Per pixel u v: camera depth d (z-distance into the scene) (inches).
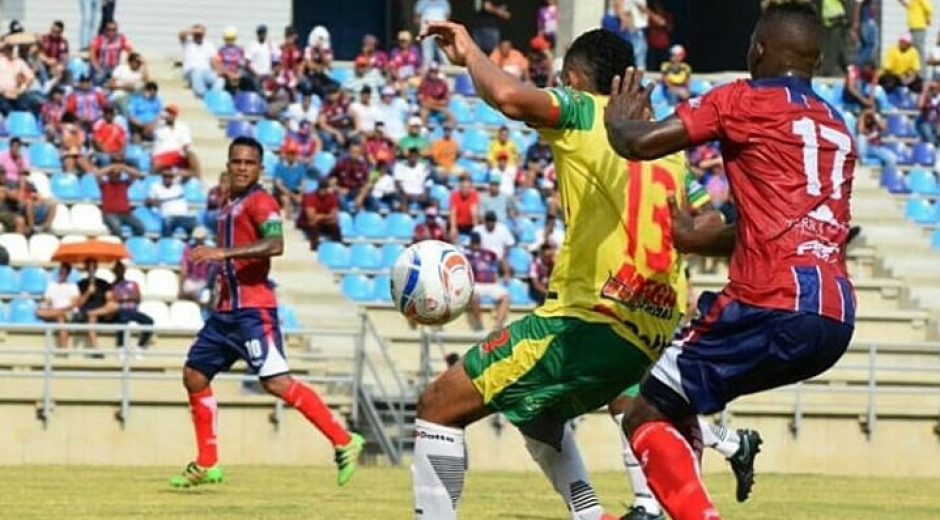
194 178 2687.0
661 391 777.6
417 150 2805.1
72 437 2052.2
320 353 2365.9
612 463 2167.8
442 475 852.0
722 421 2196.1
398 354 2433.6
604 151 848.3
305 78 2987.2
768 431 2217.0
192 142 2839.6
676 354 772.0
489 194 2755.9
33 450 2043.6
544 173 2883.9
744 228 765.3
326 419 1421.0
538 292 2593.5
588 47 872.9
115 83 2844.5
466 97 3127.5
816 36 783.1
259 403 2094.0
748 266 761.6
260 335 1407.5
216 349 1430.9
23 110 2743.6
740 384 767.7
